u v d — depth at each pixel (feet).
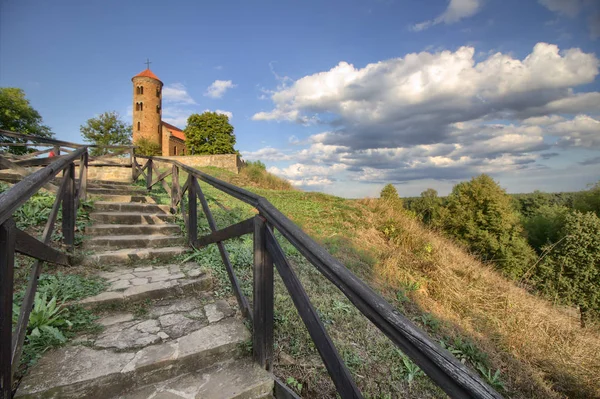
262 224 6.24
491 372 10.75
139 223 14.62
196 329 7.16
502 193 68.18
